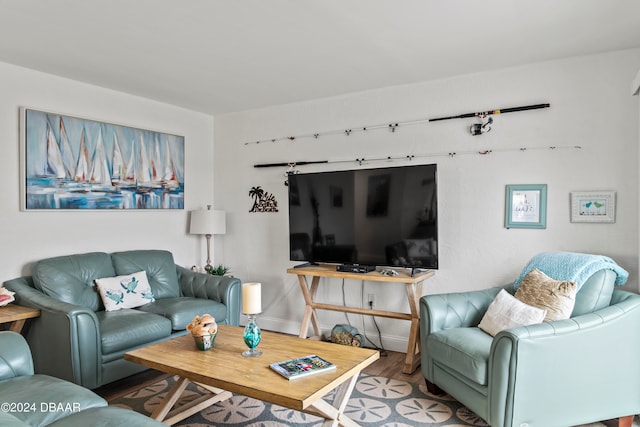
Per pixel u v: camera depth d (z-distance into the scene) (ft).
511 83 11.45
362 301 13.65
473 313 10.14
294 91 13.61
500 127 11.59
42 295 10.44
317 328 13.74
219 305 12.71
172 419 8.36
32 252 11.55
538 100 11.12
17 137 11.27
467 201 12.06
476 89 11.92
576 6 8.02
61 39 9.47
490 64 11.24
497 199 11.66
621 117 10.21
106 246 13.24
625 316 8.29
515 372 7.45
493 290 10.66
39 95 11.65
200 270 16.26
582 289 8.95
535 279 9.42
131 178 13.80
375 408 9.21
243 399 9.73
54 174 11.87
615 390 8.21
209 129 16.71
